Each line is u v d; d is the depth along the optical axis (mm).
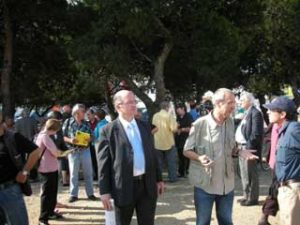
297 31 28109
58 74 24375
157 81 19484
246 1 20328
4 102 20562
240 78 32281
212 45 19000
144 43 19250
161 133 12859
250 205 9508
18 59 22875
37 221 8945
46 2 21203
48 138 8453
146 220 5547
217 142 5758
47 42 23031
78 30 21422
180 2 18188
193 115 15938
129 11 17641
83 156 10672
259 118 9156
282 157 5488
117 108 5578
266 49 30719
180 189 11852
